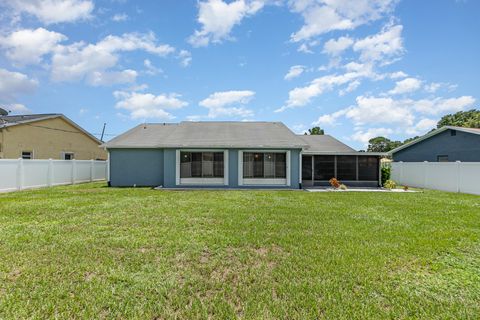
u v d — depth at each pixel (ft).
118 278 11.97
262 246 16.42
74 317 9.26
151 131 64.95
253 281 11.91
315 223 22.12
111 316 9.30
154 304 10.02
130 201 32.71
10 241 16.70
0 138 60.49
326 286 11.44
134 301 10.21
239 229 20.01
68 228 19.84
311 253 15.28
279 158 53.42
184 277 12.21
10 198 34.50
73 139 81.51
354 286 11.51
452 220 23.68
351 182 58.54
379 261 14.14
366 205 31.55
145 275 12.35
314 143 64.59
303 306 9.93
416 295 10.82
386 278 12.26
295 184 52.85
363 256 14.84
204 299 10.41
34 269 12.78
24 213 25.00
